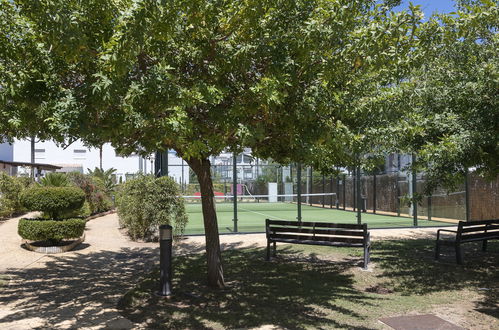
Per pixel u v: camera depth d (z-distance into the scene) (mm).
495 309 5590
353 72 4938
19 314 5383
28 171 24578
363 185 22969
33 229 9461
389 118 6535
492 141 6227
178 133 3818
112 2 4055
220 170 21312
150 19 3570
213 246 6715
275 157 6559
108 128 3762
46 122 4344
